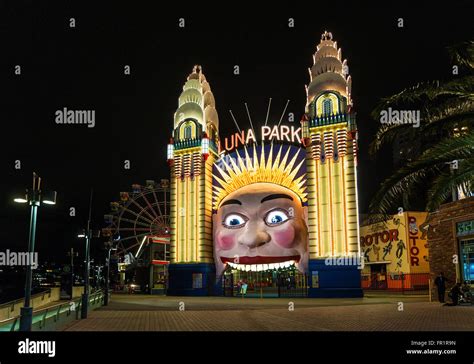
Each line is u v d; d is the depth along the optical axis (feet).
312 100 164.86
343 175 156.35
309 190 159.63
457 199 102.68
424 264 196.03
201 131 181.88
